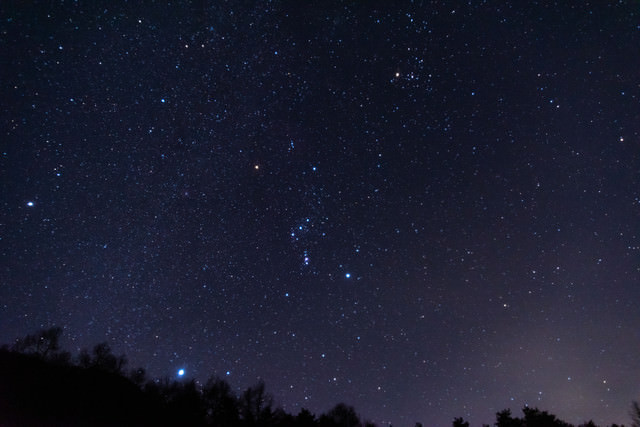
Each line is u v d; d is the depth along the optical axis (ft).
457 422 42.98
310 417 47.42
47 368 52.95
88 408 45.47
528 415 41.93
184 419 50.01
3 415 37.58
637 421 41.22
